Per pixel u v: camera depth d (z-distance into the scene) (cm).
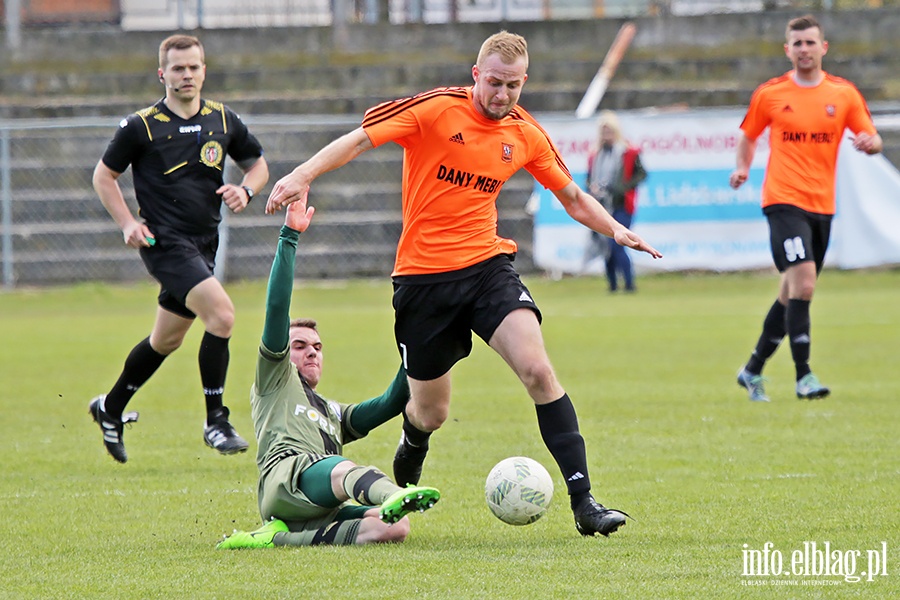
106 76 8781
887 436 2800
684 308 6169
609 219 2102
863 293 6669
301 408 1975
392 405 2095
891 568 1631
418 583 1564
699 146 7112
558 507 2150
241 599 1502
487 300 1966
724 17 8988
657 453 2648
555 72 8800
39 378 4056
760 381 3453
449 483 2370
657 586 1541
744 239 7150
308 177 1894
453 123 1970
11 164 8075
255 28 9069
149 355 2647
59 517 2098
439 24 9056
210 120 2700
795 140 3444
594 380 3894
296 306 6525
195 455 2767
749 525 1928
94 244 7788
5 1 9281
